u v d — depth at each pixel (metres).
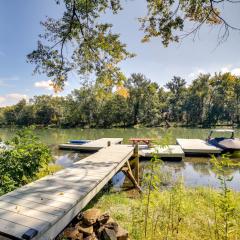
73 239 3.35
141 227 3.84
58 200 3.71
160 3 6.42
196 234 3.73
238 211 3.88
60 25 8.80
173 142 19.27
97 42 9.30
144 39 7.05
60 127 53.81
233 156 12.46
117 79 10.43
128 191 7.10
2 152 5.40
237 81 49.03
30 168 5.67
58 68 9.59
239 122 50.25
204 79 51.91
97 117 52.78
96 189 4.82
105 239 3.28
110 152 8.92
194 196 6.02
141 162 11.53
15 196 3.87
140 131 37.03
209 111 52.31
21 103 66.62
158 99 54.56
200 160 12.30
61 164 11.45
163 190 6.87
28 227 2.77
